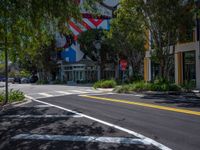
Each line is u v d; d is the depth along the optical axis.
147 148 8.52
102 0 14.57
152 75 39.59
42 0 12.99
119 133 10.54
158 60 31.09
